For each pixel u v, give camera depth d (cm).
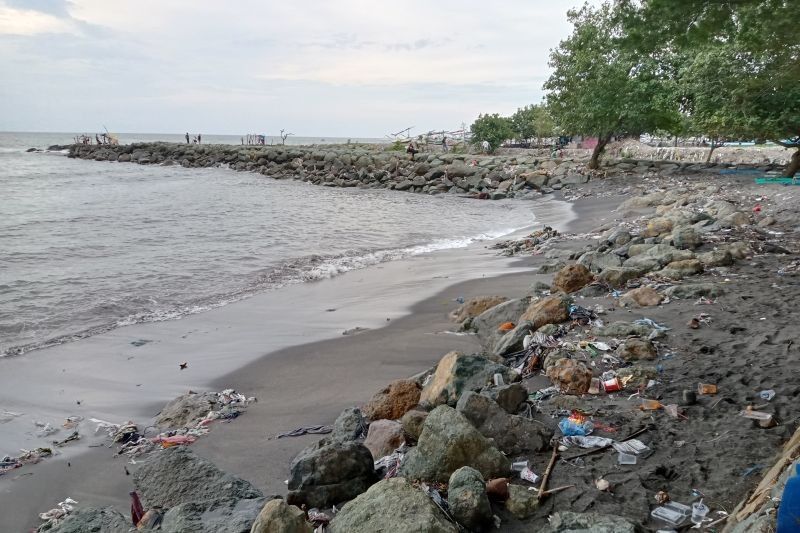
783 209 1513
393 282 1260
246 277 1312
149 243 1683
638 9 731
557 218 2302
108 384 723
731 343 641
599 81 2862
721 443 445
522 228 2139
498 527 373
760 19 698
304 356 805
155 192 3152
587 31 2906
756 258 1053
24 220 2056
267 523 348
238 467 505
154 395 693
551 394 568
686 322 725
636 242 1310
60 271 1316
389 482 390
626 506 381
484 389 547
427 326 916
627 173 3009
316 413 620
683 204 1891
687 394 520
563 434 485
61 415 640
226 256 1530
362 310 1039
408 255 1616
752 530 292
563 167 3334
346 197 3206
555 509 384
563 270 997
